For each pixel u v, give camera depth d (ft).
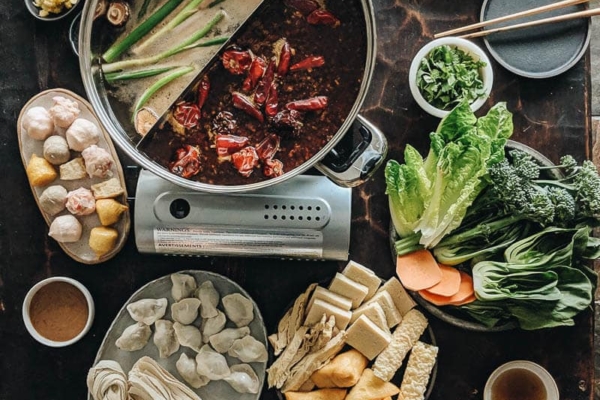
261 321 3.91
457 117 3.71
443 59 3.86
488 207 3.87
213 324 3.93
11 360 4.02
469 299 3.85
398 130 4.00
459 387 4.00
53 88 4.00
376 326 3.84
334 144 3.47
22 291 4.02
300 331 3.85
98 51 3.61
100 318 4.02
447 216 3.72
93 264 4.01
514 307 3.81
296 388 3.86
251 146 3.65
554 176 3.89
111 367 3.89
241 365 3.93
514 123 4.00
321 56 3.63
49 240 4.02
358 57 3.62
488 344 4.00
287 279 4.02
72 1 3.93
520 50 3.97
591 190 3.73
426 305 3.92
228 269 4.03
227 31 3.67
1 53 4.00
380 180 4.01
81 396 4.02
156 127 3.64
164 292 3.97
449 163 3.69
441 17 4.01
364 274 3.88
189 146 3.65
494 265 3.80
